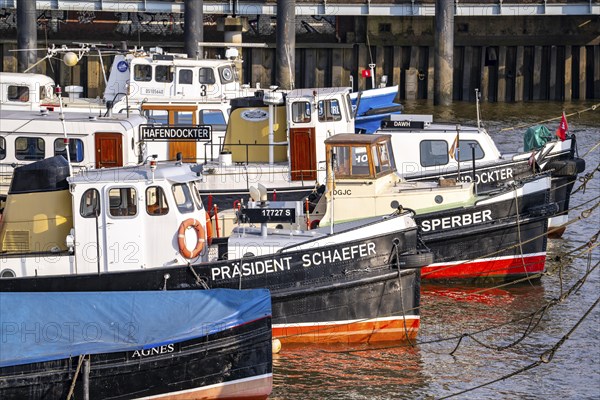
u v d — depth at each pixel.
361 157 75.62
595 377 64.19
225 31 158.25
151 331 57.41
